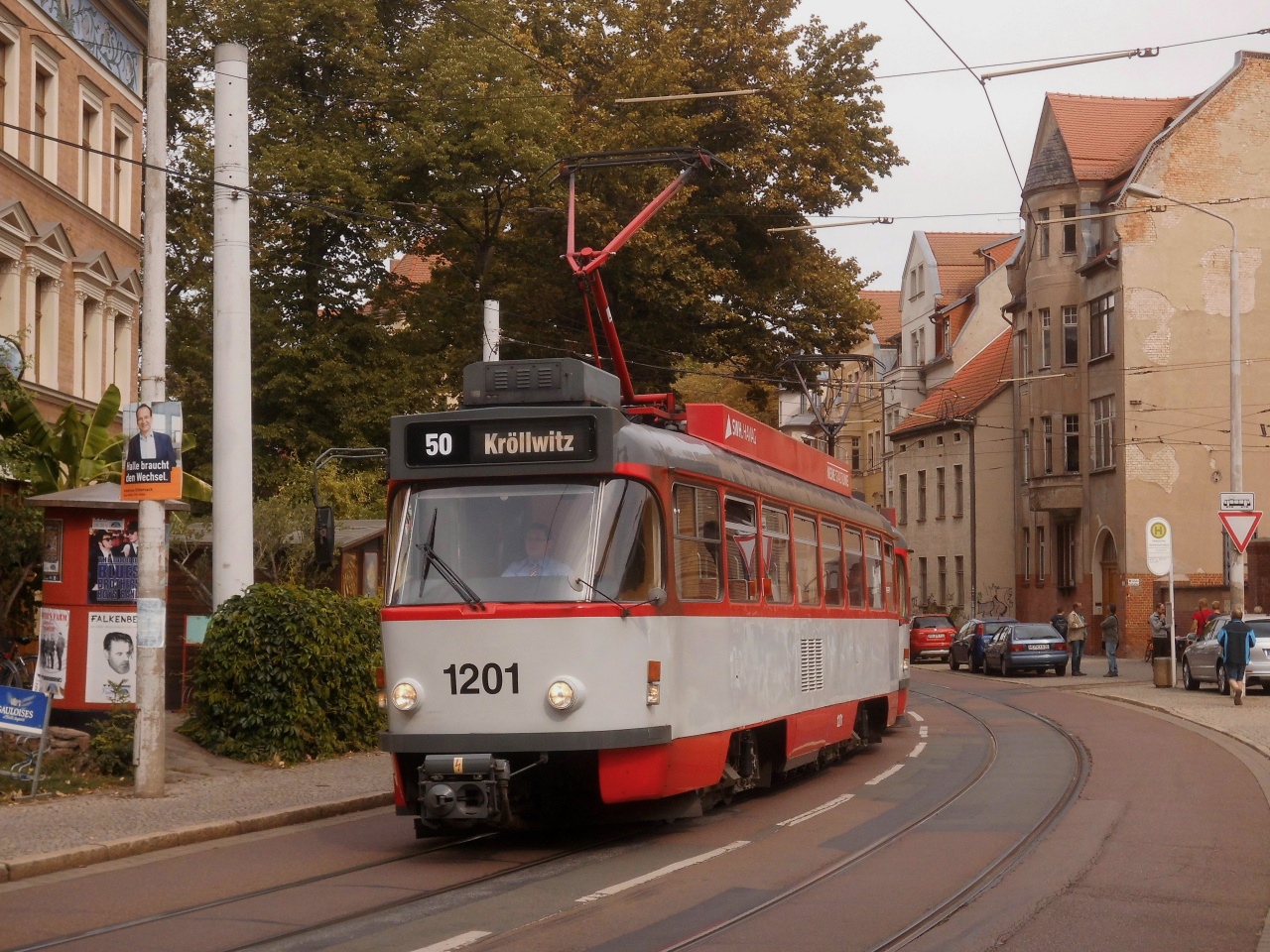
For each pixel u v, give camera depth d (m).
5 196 25.52
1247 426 48.25
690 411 13.71
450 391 40.62
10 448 19.61
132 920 8.70
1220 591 46.72
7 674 18.09
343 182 36.75
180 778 15.46
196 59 42.06
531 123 36.59
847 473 19.39
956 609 63.12
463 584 11.13
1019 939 8.03
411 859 11.03
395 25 40.84
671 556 11.60
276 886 9.88
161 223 14.73
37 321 27.52
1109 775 16.05
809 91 39.03
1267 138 48.75
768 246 39.84
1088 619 51.28
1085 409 51.47
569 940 7.98
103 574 16.59
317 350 38.97
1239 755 18.22
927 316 71.00
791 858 10.84
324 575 26.22
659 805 11.95
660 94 36.38
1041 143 53.88
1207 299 48.47
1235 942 7.95
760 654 13.86
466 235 39.78
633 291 37.38
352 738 18.25
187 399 42.69
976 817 12.94
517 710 10.84
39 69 27.44
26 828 11.91
